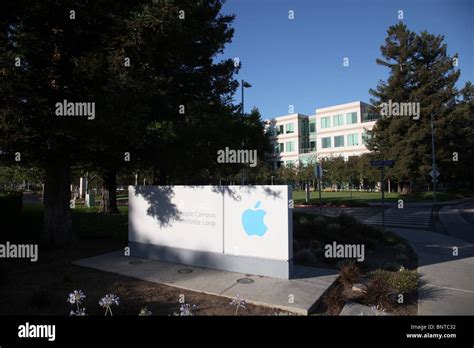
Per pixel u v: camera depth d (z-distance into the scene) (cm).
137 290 560
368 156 3978
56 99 714
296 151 6303
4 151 764
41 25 713
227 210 680
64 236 889
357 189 5369
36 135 688
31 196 4609
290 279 612
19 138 666
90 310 474
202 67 1324
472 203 2934
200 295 539
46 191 890
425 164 3438
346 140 5622
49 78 719
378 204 2742
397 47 3731
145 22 688
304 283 590
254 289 558
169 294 542
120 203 2838
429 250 960
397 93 3594
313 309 491
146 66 753
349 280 598
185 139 1139
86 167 1220
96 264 723
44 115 675
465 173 3906
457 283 634
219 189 690
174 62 947
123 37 700
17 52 666
